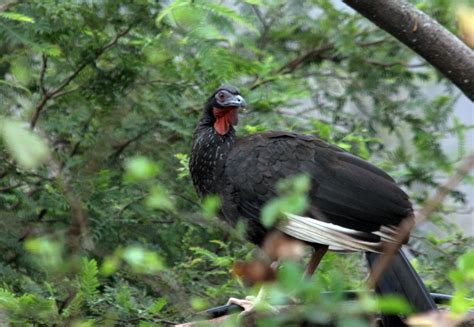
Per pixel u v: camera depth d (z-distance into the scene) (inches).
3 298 290.5
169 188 473.1
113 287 364.2
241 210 403.9
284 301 229.9
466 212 506.9
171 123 487.8
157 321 315.9
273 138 414.0
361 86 573.6
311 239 362.0
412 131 543.8
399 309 201.3
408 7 285.4
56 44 474.0
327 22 570.3
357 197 378.0
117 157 487.8
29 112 469.4
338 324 208.2
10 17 394.9
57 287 312.5
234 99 419.2
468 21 253.9
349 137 480.7
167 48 479.8
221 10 339.3
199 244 466.3
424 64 571.5
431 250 458.3
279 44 585.9
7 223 444.8
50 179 455.8
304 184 223.6
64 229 449.4
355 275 404.8
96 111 494.0
